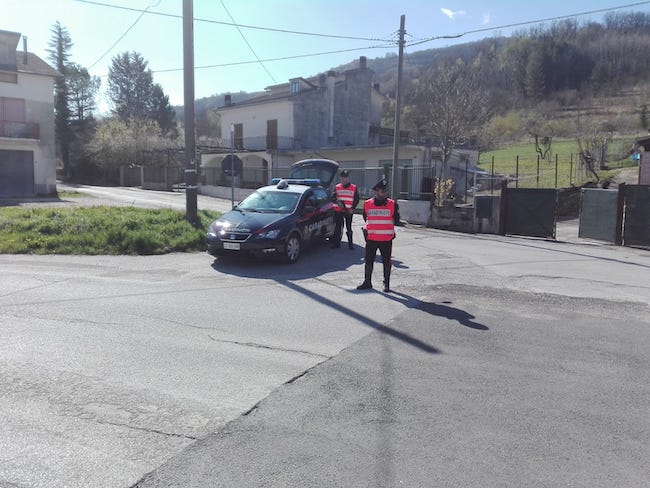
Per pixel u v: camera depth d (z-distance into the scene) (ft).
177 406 12.95
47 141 102.42
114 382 14.35
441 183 73.41
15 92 98.89
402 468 10.39
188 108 45.24
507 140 211.41
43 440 11.25
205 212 51.93
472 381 14.83
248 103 138.82
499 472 10.29
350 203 40.24
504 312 22.74
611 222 51.52
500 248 45.03
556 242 52.19
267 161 122.93
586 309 23.61
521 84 288.92
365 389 14.15
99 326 19.49
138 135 161.27
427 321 20.95
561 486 9.86
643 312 23.24
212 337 18.42
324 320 20.84
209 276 29.78
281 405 13.08
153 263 33.96
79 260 34.96
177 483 9.78
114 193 106.73
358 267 33.53
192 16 44.83
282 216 34.50
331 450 11.02
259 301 23.93
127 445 11.09
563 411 13.02
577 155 130.31
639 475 10.27
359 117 143.13
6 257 35.96
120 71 246.68
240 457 10.69
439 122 114.32
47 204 75.82
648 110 191.42
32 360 15.89
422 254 39.86
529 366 16.10
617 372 15.72
